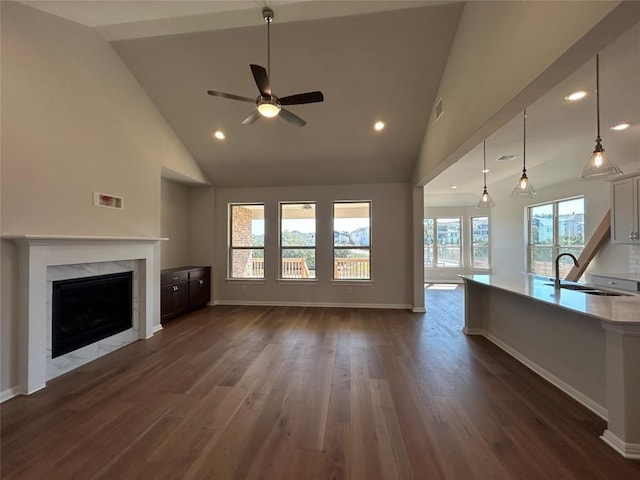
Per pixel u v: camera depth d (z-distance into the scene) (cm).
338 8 296
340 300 604
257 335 421
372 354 349
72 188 311
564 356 263
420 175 502
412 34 328
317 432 205
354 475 167
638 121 340
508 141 413
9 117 255
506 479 164
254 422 217
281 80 387
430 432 205
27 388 260
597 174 248
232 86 403
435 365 318
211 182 608
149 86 409
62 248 296
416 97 404
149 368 313
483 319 421
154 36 344
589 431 205
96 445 193
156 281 443
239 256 636
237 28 329
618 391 187
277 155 536
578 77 250
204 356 345
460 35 307
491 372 300
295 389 266
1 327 251
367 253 607
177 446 191
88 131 329
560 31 161
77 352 319
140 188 407
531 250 698
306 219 621
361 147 507
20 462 178
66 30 304
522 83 195
